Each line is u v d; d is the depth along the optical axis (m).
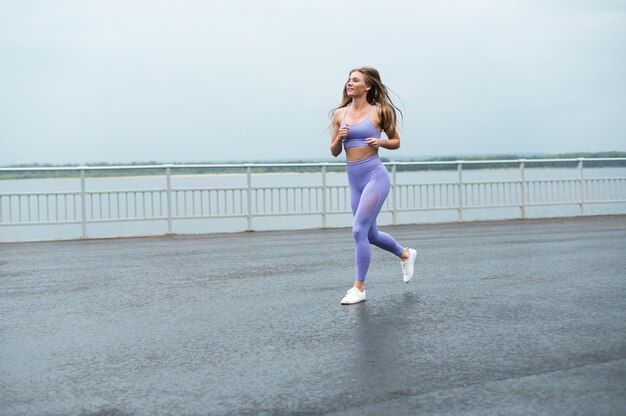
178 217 16.59
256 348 5.45
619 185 20.42
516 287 8.03
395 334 5.81
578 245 12.43
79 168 15.91
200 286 8.60
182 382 4.60
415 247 12.57
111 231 29.16
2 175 15.66
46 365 5.10
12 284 9.11
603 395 4.12
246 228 17.14
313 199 17.72
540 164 19.61
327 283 8.66
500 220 19.23
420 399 4.14
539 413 3.85
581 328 5.89
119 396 4.34
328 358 5.10
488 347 5.32
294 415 3.92
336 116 7.92
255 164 17.11
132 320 6.64
